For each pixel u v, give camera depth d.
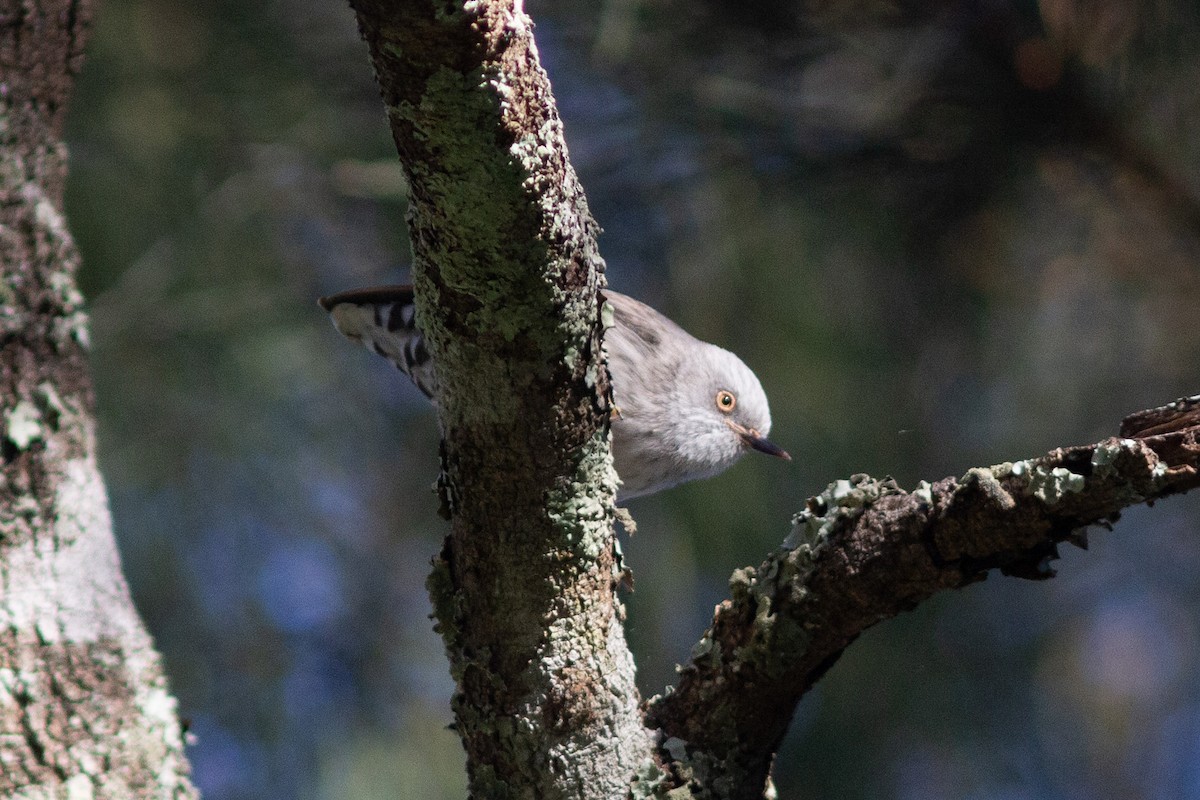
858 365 10.04
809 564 4.57
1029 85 7.81
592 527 4.55
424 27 3.56
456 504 4.55
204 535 11.49
